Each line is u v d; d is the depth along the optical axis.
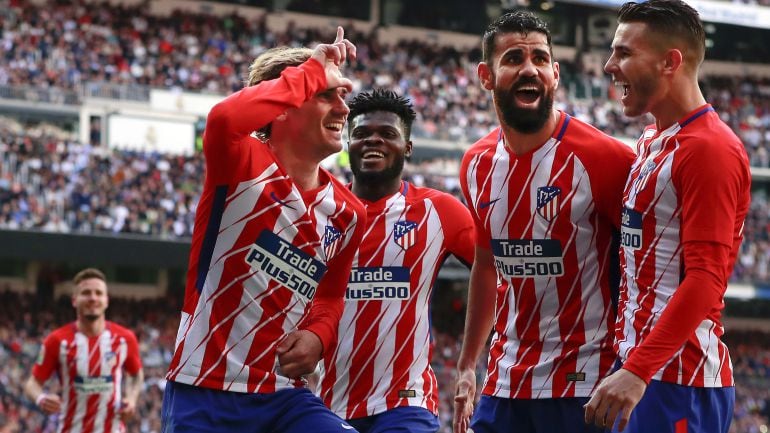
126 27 45.25
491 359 7.86
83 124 40.97
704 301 5.97
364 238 8.48
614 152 7.32
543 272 7.47
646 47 6.48
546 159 7.41
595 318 7.39
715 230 6.05
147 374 34.09
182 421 5.96
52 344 15.40
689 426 6.37
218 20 48.69
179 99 43.06
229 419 5.97
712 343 6.45
